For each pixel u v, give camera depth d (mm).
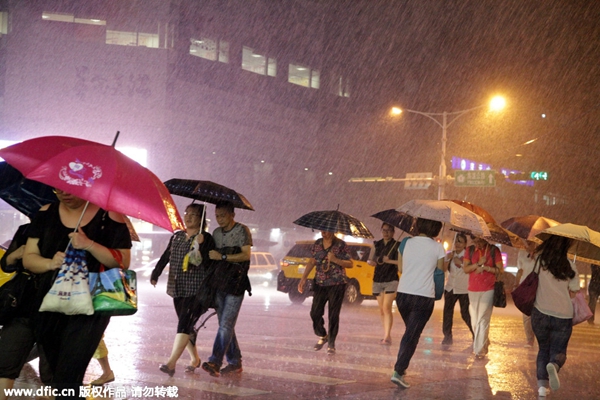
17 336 4367
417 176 35062
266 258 31438
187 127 50250
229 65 53406
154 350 9539
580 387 8125
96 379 6953
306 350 10391
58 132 46906
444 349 11500
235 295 7414
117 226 4551
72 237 4281
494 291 10414
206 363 7383
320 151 60188
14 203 5160
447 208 8383
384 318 11742
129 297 4469
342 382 7543
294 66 58719
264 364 8734
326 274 10086
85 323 4383
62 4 47219
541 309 7539
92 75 47438
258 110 55656
